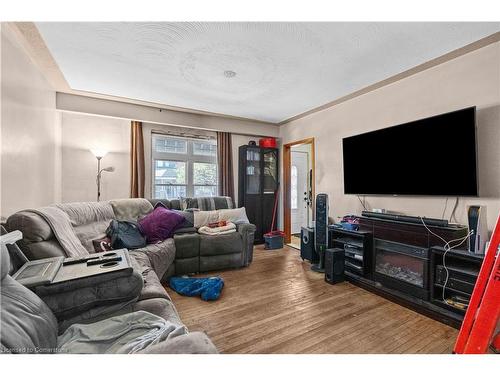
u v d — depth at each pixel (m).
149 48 2.17
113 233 2.64
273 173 5.17
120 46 2.14
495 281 1.12
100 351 1.01
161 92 3.24
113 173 3.88
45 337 0.94
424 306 2.15
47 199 2.88
